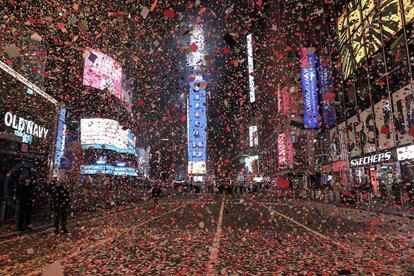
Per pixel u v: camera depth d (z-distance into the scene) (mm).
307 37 39000
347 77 29672
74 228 10977
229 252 6758
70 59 25812
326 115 36156
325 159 37469
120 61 35906
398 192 19281
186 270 5387
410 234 8875
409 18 19625
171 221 12609
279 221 12234
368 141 25719
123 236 8938
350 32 28781
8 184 13391
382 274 4977
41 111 17750
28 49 16031
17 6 14539
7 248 7473
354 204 20172
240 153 95188
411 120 19453
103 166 31234
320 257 6184
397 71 21094
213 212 16656
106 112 34250
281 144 48438
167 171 71250
